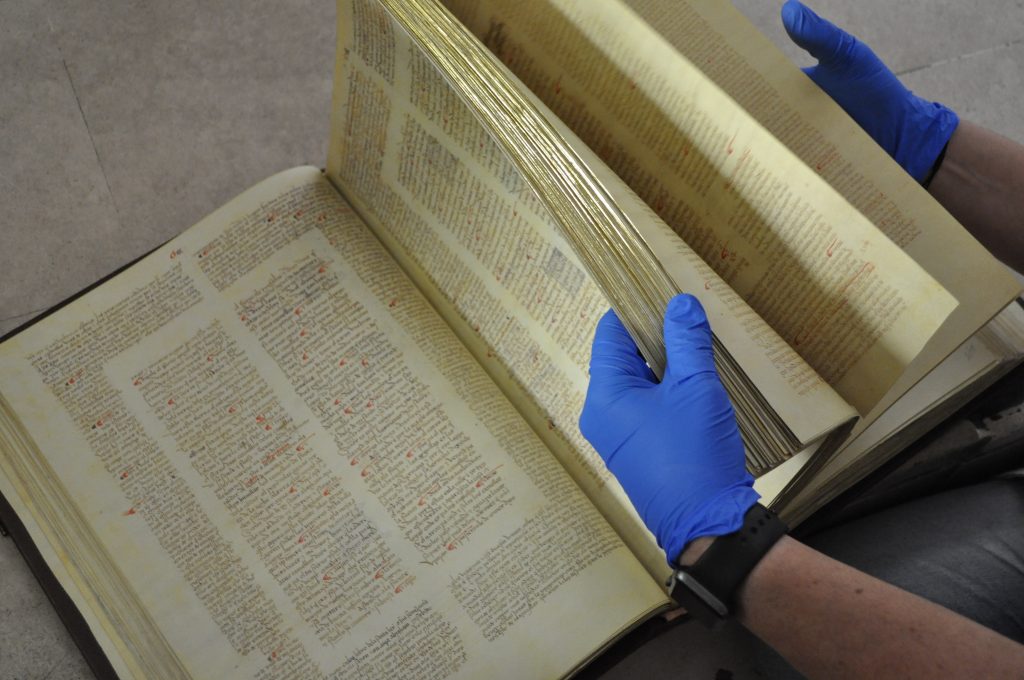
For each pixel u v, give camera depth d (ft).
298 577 2.59
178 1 3.99
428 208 2.74
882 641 2.11
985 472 3.25
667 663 3.05
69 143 3.76
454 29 2.28
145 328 2.82
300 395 2.76
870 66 2.82
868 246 2.19
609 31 2.40
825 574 2.18
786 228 2.30
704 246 2.48
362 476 2.68
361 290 2.85
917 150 2.90
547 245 2.48
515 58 2.61
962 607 2.74
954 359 2.68
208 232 2.88
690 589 2.21
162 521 2.64
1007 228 2.85
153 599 2.56
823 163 2.48
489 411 2.75
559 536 2.63
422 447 2.70
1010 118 4.24
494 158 2.44
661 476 2.24
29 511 2.62
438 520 2.64
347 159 2.87
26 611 3.08
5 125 3.75
